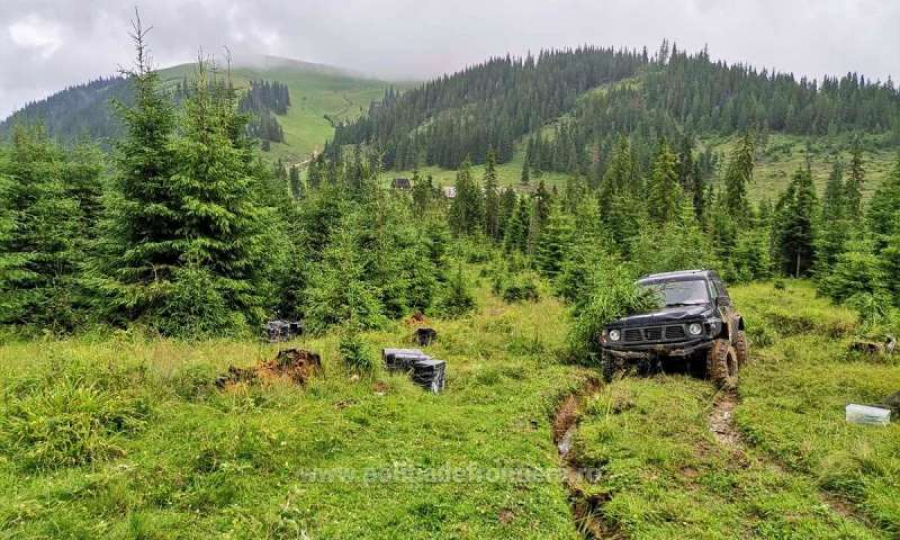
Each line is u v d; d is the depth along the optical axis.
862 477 4.49
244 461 4.78
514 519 4.18
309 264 16.73
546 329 13.05
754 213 47.47
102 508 3.91
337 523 3.96
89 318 12.42
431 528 3.99
